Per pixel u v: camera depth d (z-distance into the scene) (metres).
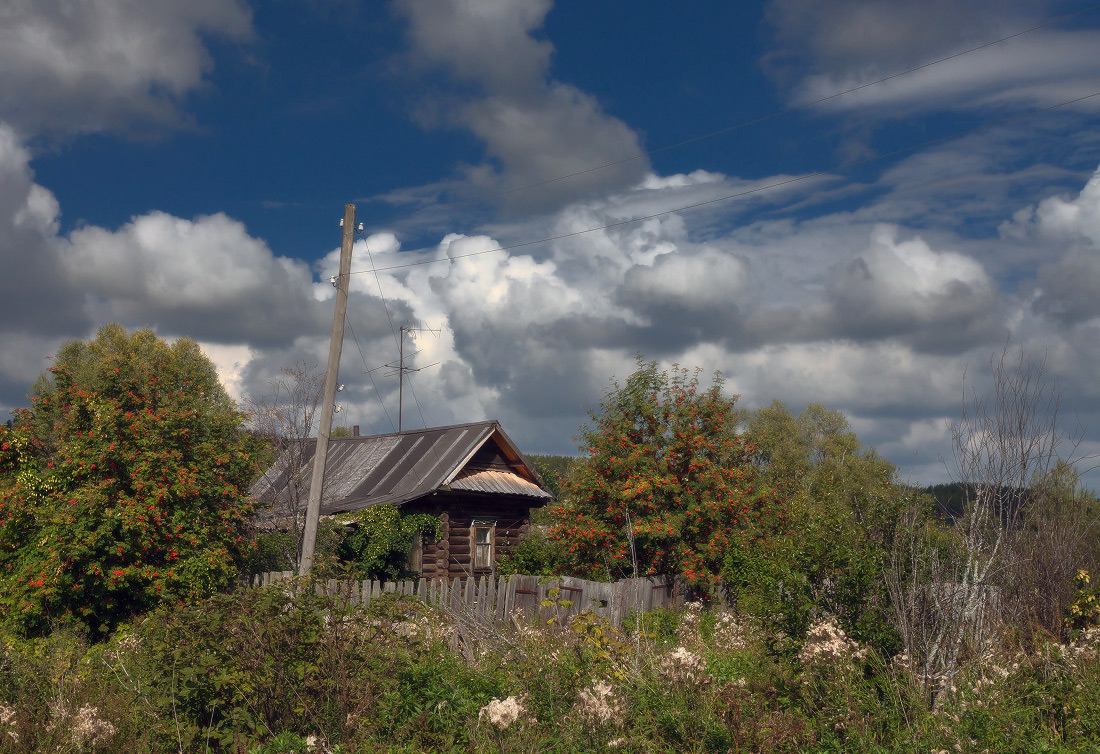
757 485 18.08
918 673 7.27
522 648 9.00
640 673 7.60
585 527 16.83
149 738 6.51
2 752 6.01
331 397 14.65
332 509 21.16
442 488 20.12
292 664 6.98
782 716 6.50
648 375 17.80
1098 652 7.03
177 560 13.01
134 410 14.21
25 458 14.88
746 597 13.77
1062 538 9.09
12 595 12.08
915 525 7.96
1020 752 5.91
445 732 6.80
